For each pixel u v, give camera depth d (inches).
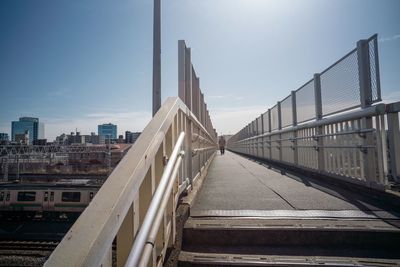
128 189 49.0
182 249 99.7
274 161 458.9
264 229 103.6
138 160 57.4
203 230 104.5
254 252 96.4
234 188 207.5
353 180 187.5
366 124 168.2
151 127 77.9
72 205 976.3
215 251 97.8
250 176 292.0
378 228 101.8
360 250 97.7
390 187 153.6
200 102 290.8
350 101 189.3
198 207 141.3
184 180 144.6
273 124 460.4
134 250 44.7
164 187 66.4
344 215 123.5
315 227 103.6
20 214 973.2
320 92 244.1
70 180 1389.0
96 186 1055.0
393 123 151.1
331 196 171.5
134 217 56.7
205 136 341.4
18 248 588.4
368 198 163.3
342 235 101.0
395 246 98.4
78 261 33.6
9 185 1132.5
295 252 96.1
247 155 873.5
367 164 168.7
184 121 146.4
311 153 272.7
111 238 41.2
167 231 78.7
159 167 83.0
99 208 42.7
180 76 163.3
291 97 337.4
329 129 226.2
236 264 87.3
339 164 209.8
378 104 153.7
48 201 978.1
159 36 177.5
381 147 157.4
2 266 484.1
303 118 296.5
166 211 82.7
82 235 37.5
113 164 1998.0
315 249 98.7
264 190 197.2
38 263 494.0
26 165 1953.7
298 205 145.6
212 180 259.3
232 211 131.8
